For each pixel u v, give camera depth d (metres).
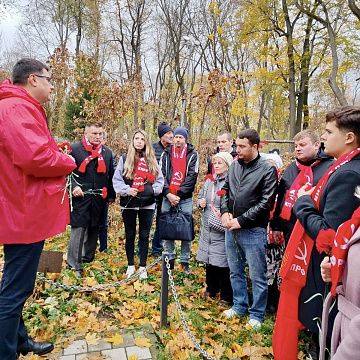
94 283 4.32
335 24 14.87
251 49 18.44
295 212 2.50
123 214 4.69
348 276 1.48
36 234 2.39
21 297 2.44
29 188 2.35
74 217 4.55
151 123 16.31
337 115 2.31
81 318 3.53
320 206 2.36
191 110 9.93
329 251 2.06
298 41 15.42
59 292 4.07
